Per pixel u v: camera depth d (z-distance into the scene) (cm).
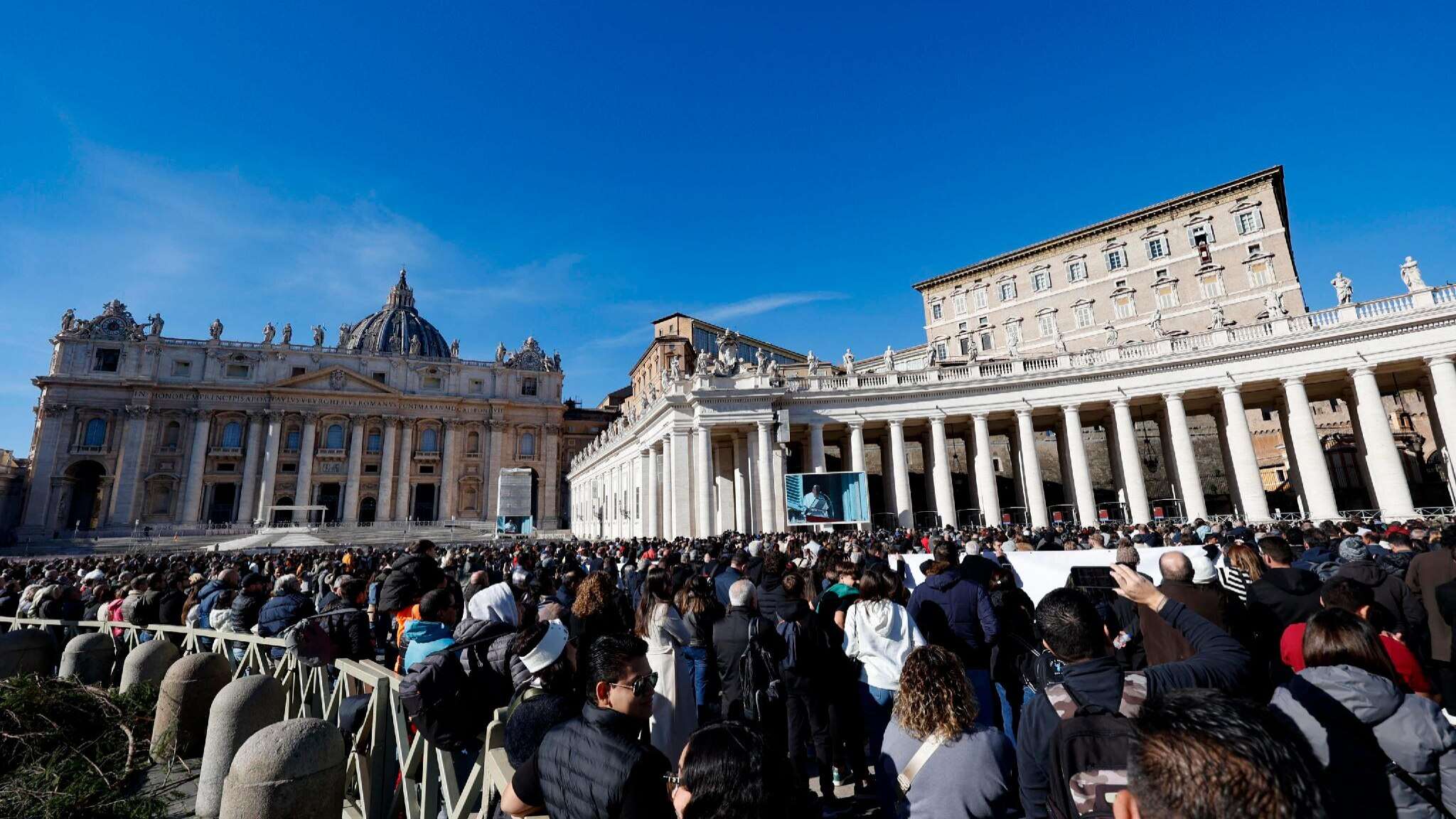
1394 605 636
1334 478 4159
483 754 425
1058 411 3734
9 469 7306
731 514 4138
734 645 665
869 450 5247
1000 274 6216
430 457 8056
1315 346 3130
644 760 294
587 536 6475
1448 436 2845
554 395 8888
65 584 1276
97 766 624
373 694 554
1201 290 5094
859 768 646
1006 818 327
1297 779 168
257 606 864
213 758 587
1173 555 543
